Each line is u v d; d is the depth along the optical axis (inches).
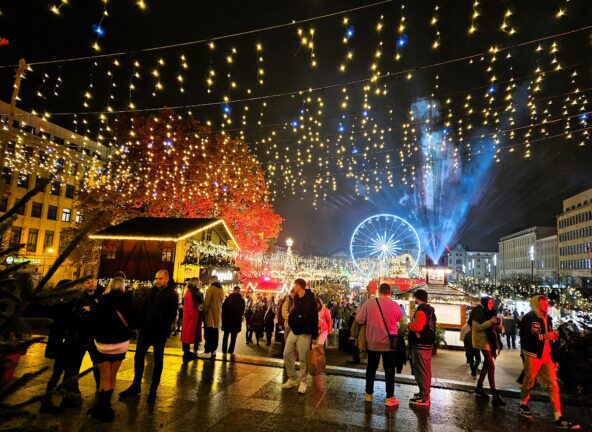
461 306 722.8
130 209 1017.5
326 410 235.3
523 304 1378.0
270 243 1641.2
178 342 506.6
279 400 249.4
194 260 723.4
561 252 3351.4
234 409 228.7
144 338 246.1
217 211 1063.6
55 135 1529.3
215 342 387.2
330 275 1556.3
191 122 1059.3
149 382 277.9
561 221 3361.2
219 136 1094.4
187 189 1004.6
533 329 243.3
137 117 1039.0
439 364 499.8
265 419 215.5
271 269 1534.2
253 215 1160.2
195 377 295.7
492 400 275.3
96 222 104.5
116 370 211.6
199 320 377.1
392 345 252.1
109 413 203.8
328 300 1138.0
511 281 3599.9
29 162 1157.1
